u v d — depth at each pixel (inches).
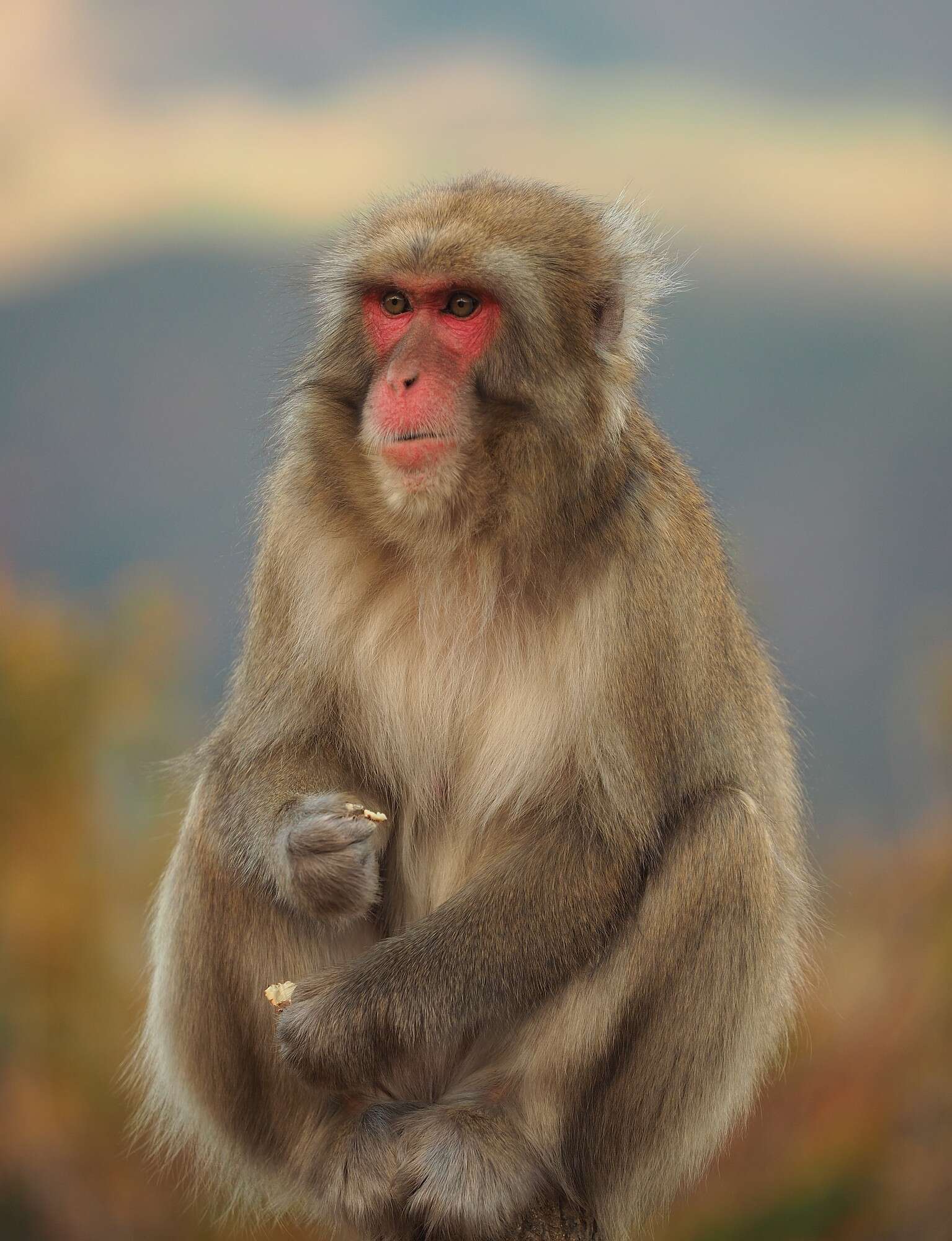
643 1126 416.2
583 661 408.5
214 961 434.0
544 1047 411.5
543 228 415.8
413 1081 431.8
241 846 418.6
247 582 454.9
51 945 1138.7
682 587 418.6
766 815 448.1
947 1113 1125.7
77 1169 1069.1
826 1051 1171.3
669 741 412.2
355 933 440.1
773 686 489.1
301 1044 398.6
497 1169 401.4
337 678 425.7
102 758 1216.8
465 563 411.5
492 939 402.6
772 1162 1120.8
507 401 401.1
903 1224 1109.1
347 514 415.8
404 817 434.3
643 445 425.4
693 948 410.6
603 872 407.5
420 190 455.2
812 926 506.3
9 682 1197.7
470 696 422.9
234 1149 452.8
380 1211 405.4
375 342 417.1
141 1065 516.4
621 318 417.4
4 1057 1103.6
